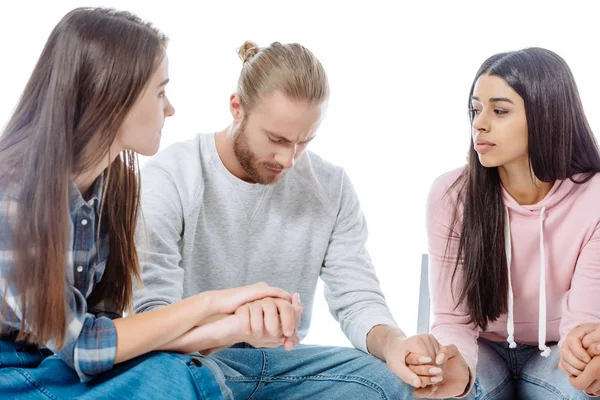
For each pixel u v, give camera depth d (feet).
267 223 5.92
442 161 9.65
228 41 9.52
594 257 5.72
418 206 9.67
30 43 9.14
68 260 4.27
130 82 4.25
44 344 4.23
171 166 5.79
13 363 4.27
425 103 9.65
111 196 4.75
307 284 6.07
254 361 5.35
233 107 5.54
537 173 5.63
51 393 4.17
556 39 9.28
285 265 5.98
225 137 5.85
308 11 9.67
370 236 9.72
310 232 6.00
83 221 4.47
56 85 4.20
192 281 5.87
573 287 5.78
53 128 4.17
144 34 4.35
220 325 4.44
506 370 6.09
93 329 4.26
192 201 5.72
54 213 4.14
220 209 5.84
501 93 5.48
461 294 5.93
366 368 5.20
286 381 5.28
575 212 5.75
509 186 5.85
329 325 9.25
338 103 9.76
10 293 4.14
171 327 4.35
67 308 4.20
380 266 9.63
